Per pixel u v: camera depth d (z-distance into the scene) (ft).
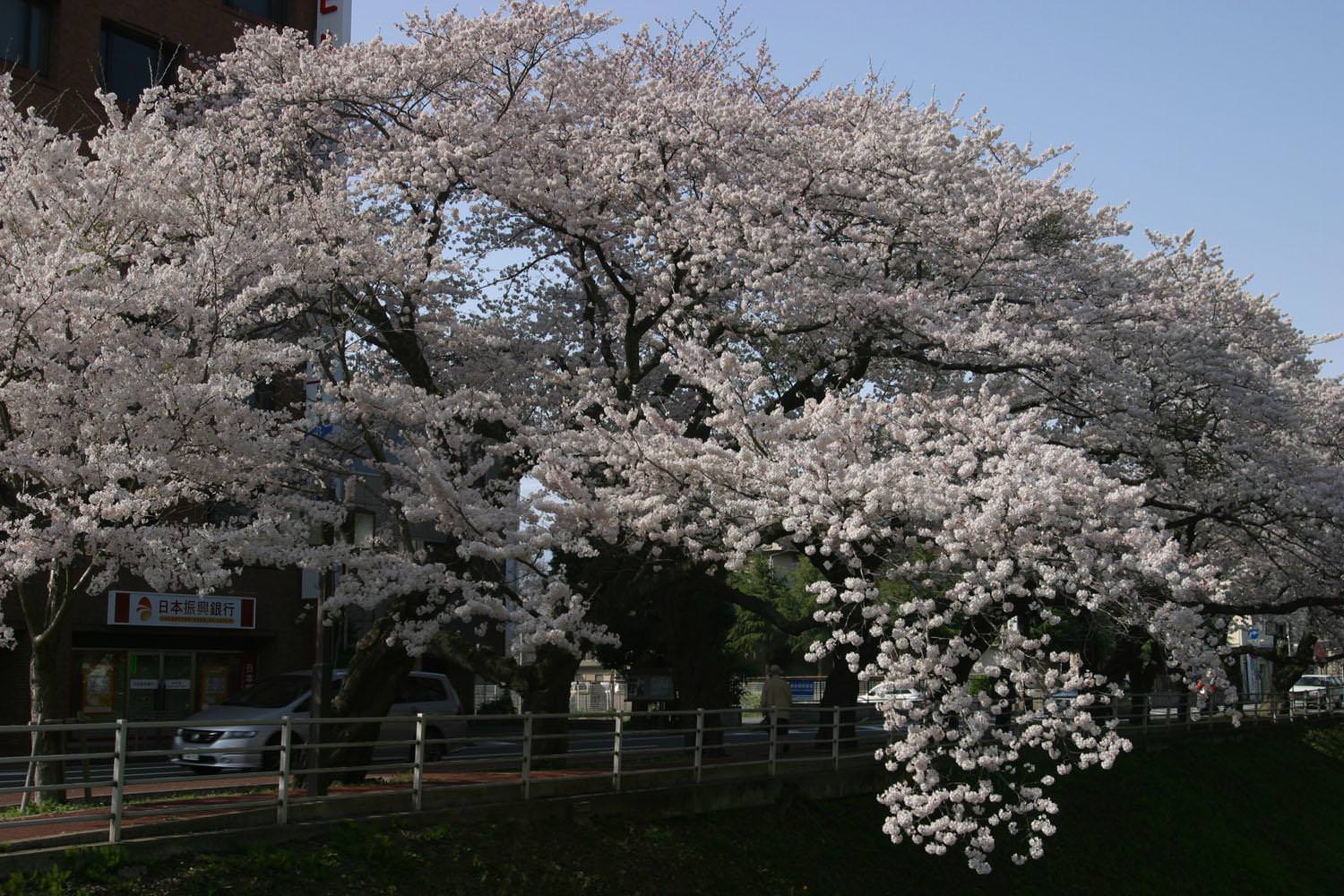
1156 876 59.26
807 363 56.13
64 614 35.65
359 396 42.11
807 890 44.11
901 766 56.49
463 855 35.73
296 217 44.65
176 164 40.88
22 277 34.17
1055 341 51.08
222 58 57.47
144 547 33.14
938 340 51.13
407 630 42.37
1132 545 36.32
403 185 51.49
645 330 53.98
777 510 39.91
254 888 29.68
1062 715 36.58
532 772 47.21
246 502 42.45
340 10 90.48
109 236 39.24
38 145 38.22
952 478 40.29
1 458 32.07
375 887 31.99
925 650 37.27
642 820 43.62
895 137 55.52
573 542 40.63
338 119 55.57
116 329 35.94
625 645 110.11
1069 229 61.11
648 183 52.39
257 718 57.52
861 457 40.68
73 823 32.22
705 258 50.01
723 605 103.60
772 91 63.36
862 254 54.24
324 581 40.91
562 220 53.01
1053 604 41.83
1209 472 57.98
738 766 49.73
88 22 76.54
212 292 38.19
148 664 80.02
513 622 39.45
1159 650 73.82
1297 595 69.31
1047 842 57.31
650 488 43.19
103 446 33.71
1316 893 67.10
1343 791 91.76
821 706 61.52
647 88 55.36
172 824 30.68
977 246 55.16
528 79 56.65
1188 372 56.54
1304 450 58.44
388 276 45.78
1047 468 38.40
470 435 45.52
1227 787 78.89
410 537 43.86
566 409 49.85
